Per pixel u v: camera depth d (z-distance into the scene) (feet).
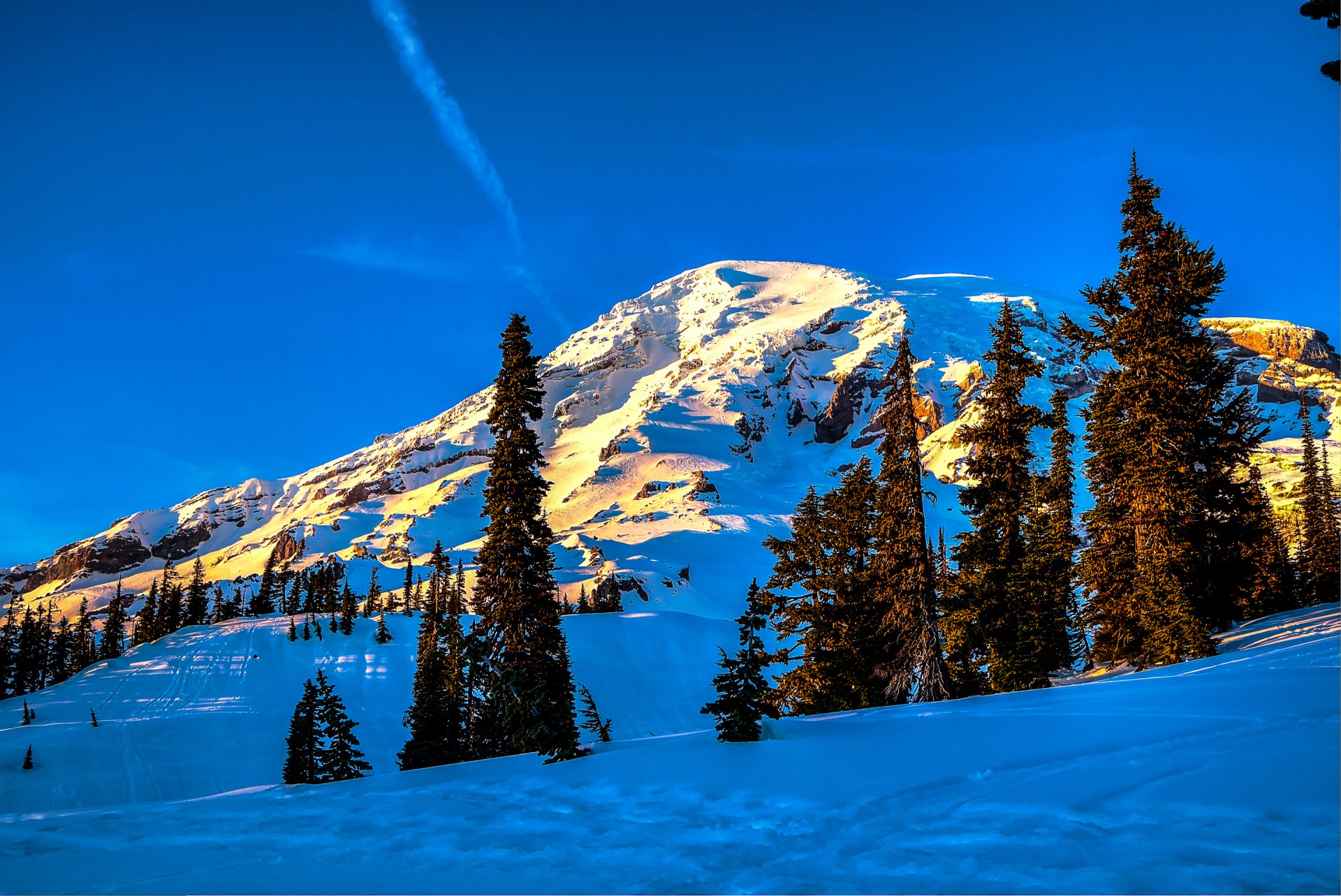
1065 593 115.34
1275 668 47.83
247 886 26.48
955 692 90.27
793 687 110.73
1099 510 110.11
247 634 401.90
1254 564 101.40
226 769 257.34
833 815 30.71
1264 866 20.40
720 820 32.27
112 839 35.78
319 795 47.65
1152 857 21.90
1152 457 96.68
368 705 313.94
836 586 109.70
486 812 37.91
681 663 371.97
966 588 109.60
